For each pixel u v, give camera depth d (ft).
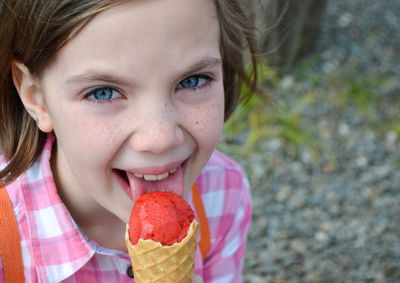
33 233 2.03
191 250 1.82
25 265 2.02
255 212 4.31
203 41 1.75
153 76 1.71
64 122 1.80
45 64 1.79
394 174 4.71
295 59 5.78
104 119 1.76
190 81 1.81
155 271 1.79
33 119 2.05
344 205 4.41
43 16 1.74
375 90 5.63
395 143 5.03
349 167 4.76
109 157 1.79
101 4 1.65
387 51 6.26
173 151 1.80
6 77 1.98
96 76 1.71
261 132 4.93
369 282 3.78
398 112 5.37
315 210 4.36
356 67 5.90
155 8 1.66
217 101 1.86
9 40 1.87
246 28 2.21
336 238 4.12
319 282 3.77
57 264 2.04
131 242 1.80
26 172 2.06
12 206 2.02
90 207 2.06
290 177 4.63
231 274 2.37
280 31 4.13
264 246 4.03
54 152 2.10
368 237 4.14
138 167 1.80
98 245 2.05
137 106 1.74
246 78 2.36
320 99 5.42
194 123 1.82
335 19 6.69
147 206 1.79
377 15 6.91
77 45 1.70
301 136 4.94
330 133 5.08
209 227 2.27
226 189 2.30
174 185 1.87
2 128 2.06
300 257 3.95
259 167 4.68
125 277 2.07
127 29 1.66
